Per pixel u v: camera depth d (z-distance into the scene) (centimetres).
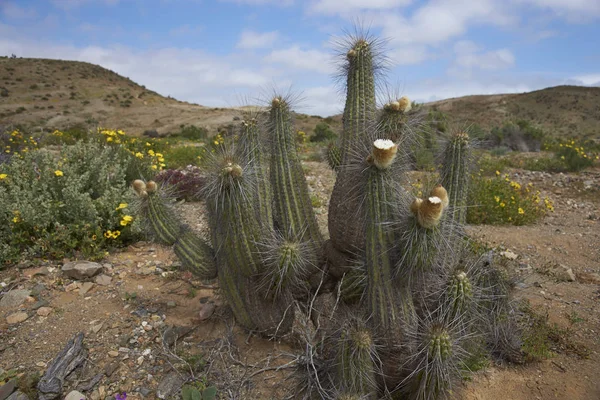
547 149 1642
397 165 241
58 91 6462
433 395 236
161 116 5362
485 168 1055
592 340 333
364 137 269
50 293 379
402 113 267
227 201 265
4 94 5947
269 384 281
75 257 439
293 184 296
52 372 281
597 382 285
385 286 236
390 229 231
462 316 241
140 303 366
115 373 290
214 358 297
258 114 298
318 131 1820
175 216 312
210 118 4875
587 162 1135
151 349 312
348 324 241
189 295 379
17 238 440
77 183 492
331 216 284
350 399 215
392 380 250
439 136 290
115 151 704
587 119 5944
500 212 679
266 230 288
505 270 303
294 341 316
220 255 296
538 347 304
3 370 290
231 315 340
